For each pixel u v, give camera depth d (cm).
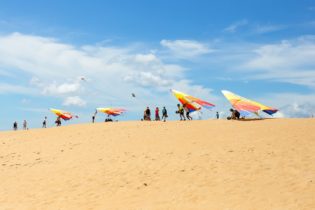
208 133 2517
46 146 2608
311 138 2136
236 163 1802
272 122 2784
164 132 2680
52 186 1730
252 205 1296
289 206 1255
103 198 1523
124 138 2605
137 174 1786
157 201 1434
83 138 2755
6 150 2594
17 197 1605
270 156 1861
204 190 1504
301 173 1586
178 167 1825
